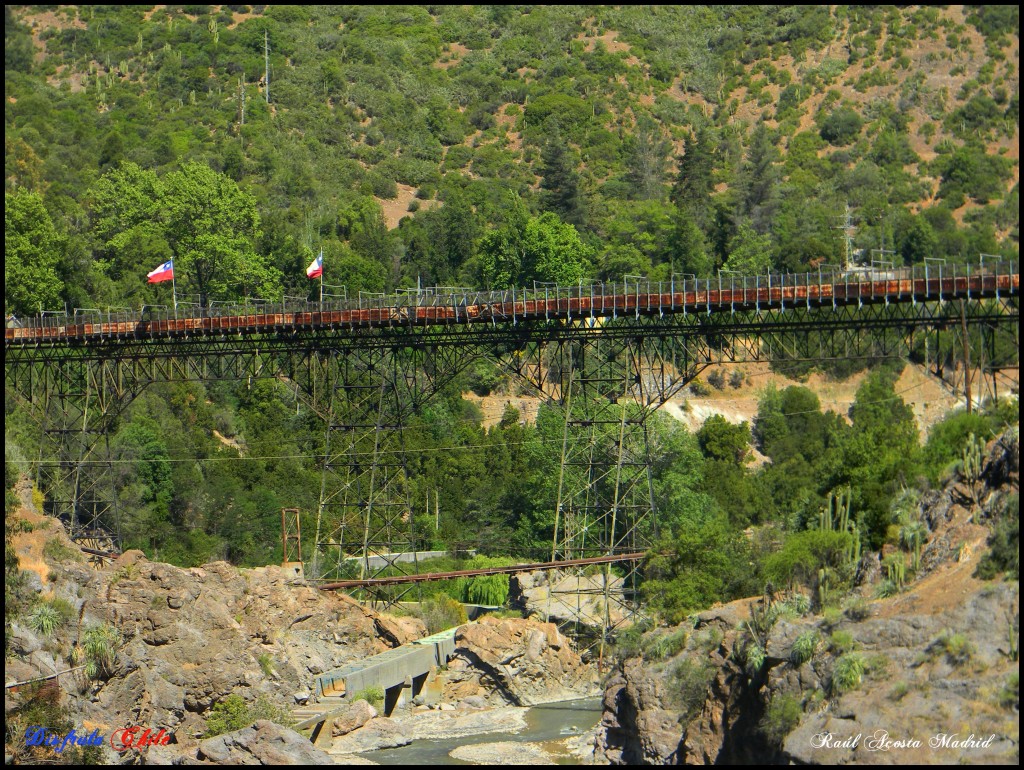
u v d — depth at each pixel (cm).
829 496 9819
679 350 13300
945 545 8006
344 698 10581
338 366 12119
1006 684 6688
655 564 10444
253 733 9269
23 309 15475
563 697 11394
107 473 13188
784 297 10319
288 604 11269
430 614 12662
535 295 11606
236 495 13975
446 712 11044
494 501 14988
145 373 13312
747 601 9162
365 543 11950
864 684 7188
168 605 10381
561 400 11700
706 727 8175
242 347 12750
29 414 13775
